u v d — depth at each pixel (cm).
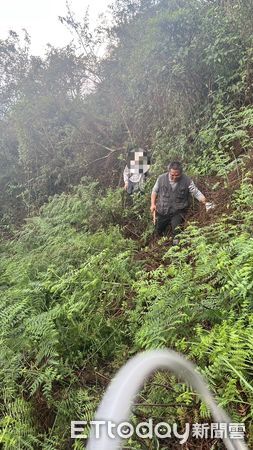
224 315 305
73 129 1084
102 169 1003
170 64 838
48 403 320
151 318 332
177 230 571
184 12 826
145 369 187
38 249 655
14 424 307
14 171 1173
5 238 970
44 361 371
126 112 1014
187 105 809
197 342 296
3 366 364
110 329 393
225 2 830
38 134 1106
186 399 256
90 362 370
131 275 469
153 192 598
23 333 397
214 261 342
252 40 727
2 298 495
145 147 885
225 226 450
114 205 716
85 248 571
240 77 754
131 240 591
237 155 654
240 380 249
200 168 680
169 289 354
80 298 414
